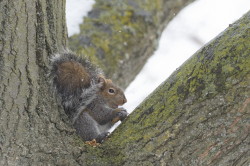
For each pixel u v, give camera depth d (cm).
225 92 608
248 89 596
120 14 1149
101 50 1069
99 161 648
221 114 608
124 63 1095
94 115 894
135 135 655
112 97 941
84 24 1100
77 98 779
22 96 642
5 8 656
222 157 612
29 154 625
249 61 602
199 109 620
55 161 635
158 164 627
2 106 628
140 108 681
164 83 677
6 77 637
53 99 673
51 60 704
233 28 640
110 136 688
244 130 603
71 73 769
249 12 648
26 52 662
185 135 623
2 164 613
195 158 617
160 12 1224
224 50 624
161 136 635
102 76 925
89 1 1155
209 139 612
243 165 616
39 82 668
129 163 638
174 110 637
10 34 652
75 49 1037
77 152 651
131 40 1120
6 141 620
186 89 638
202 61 639
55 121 659
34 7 688
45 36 703
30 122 639
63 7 780
